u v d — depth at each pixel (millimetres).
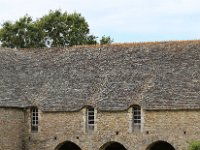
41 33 79500
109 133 52719
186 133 50531
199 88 51281
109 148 56562
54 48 60031
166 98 51375
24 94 55750
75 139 53750
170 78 52781
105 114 52906
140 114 52156
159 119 51344
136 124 52312
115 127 52594
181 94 51312
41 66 58375
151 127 51500
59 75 56906
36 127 55281
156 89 52344
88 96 54062
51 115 54594
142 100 51875
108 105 52750
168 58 54625
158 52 55531
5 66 57188
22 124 55094
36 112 55375
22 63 58875
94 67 56406
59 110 54125
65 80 56250
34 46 79500
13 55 59375
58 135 54281
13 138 54094
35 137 54969
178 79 52500
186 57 54125
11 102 53938
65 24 79688
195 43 55219
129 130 52156
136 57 55812
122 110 52250
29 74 57719
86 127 53594
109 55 57031
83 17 81188
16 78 56750
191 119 50438
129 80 54031
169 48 55531
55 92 55500
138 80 53719
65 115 54188
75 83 55656
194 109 50250
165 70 53625
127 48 57031
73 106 53844
